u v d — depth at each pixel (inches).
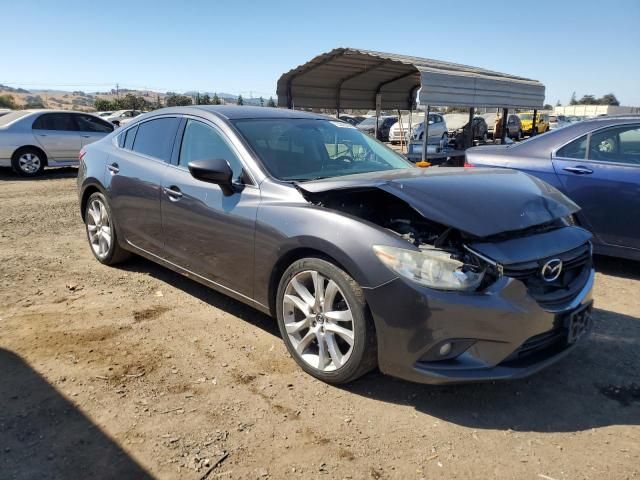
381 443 100.5
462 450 99.0
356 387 119.6
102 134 517.3
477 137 511.2
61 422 104.0
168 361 129.2
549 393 119.1
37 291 173.8
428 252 106.6
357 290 109.7
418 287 102.7
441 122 707.4
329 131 168.7
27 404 109.6
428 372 104.4
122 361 128.5
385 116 1026.1
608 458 97.1
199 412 108.7
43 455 94.4
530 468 94.3
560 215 120.8
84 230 263.1
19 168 470.0
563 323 112.6
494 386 121.6
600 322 157.3
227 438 100.7
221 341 140.6
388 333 106.5
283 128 157.8
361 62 364.2
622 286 189.8
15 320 150.4
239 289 140.5
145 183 168.4
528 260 107.5
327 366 119.1
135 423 104.3
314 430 103.9
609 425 107.5
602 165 196.9
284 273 125.2
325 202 126.7
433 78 315.6
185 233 153.8
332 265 114.0
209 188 144.9
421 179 125.1
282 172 138.6
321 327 119.3
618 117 201.6
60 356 130.0
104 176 189.2
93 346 135.7
